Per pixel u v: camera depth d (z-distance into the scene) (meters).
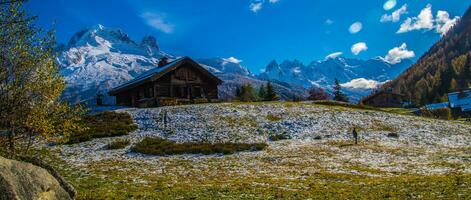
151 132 47.91
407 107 183.75
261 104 64.19
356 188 21.39
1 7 19.16
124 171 29.28
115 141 43.62
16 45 19.75
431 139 46.31
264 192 20.47
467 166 29.06
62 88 22.58
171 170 29.91
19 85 20.39
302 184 23.30
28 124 21.62
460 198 17.48
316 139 45.78
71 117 25.08
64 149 40.38
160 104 70.00
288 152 37.97
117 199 18.28
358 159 34.03
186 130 48.28
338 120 54.75
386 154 36.59
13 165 11.19
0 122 20.52
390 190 20.33
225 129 48.56
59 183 13.63
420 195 18.59
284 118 54.75
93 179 25.56
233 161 33.91
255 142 43.78
